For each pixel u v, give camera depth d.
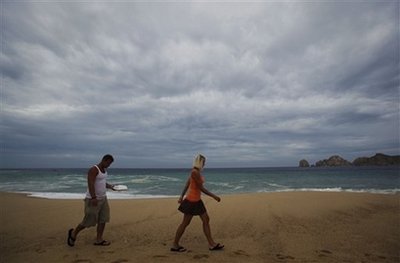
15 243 6.07
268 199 12.50
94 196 5.64
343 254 5.46
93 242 6.15
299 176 47.19
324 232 7.16
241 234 6.97
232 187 26.97
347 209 10.14
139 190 22.58
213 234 6.95
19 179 38.56
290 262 4.95
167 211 9.80
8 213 9.57
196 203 5.56
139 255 5.21
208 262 4.86
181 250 5.51
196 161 5.71
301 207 10.47
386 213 9.59
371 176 42.12
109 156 5.98
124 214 9.33
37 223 8.03
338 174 51.78
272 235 6.87
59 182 32.00
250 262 4.89
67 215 9.18
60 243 6.07
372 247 5.94
